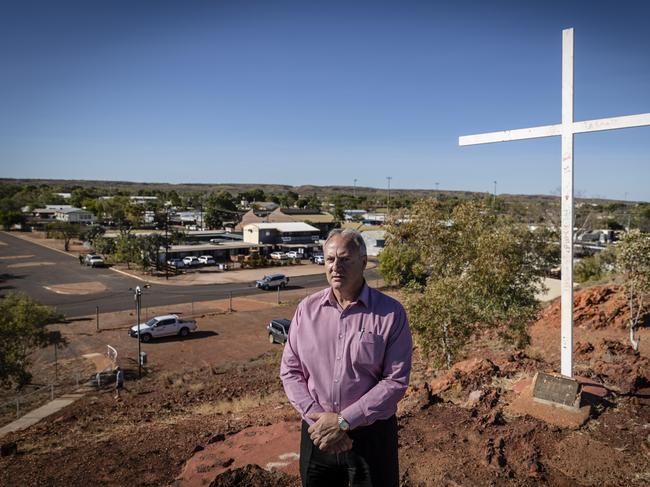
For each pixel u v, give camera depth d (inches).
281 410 338.6
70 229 2881.4
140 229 3764.8
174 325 1059.3
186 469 187.2
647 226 2691.9
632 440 195.5
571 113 238.2
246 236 2997.0
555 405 225.1
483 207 501.4
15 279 1856.5
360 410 78.1
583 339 494.6
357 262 84.5
